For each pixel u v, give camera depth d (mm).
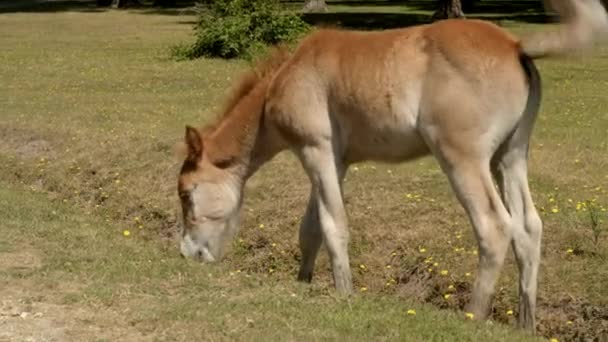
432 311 6637
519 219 6863
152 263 7723
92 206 11164
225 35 22125
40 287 7047
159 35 29703
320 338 5914
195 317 6262
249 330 6043
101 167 11875
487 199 6586
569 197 9797
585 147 12109
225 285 7082
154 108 15555
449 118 6594
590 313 7418
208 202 7734
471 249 8547
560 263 8078
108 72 20391
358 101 6902
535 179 10547
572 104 15602
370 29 31297
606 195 9867
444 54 6633
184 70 20438
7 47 26438
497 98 6609
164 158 11703
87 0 51094
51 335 6020
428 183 10312
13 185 11984
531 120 6824
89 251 8297
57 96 17031
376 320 6250
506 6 39719
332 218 7168
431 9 39406
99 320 6273
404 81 6746
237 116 7684
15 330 6105
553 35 6582
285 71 7289
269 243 9422
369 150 7066
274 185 10398
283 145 7629
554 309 7559
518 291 7410
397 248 8836
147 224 10422
